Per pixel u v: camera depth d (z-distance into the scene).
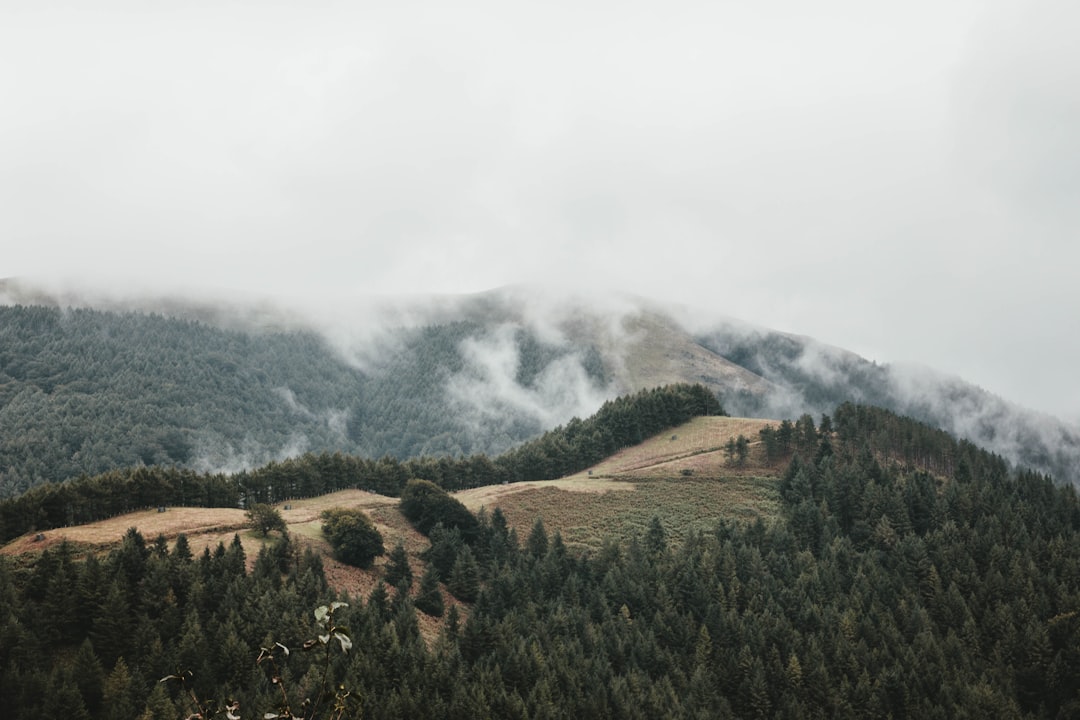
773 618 121.25
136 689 85.38
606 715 93.75
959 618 124.44
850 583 136.12
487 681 95.50
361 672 91.81
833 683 109.06
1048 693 107.31
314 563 122.94
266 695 82.06
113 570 105.75
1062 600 123.12
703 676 106.06
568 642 109.75
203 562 112.25
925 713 102.31
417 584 133.12
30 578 104.88
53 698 80.69
